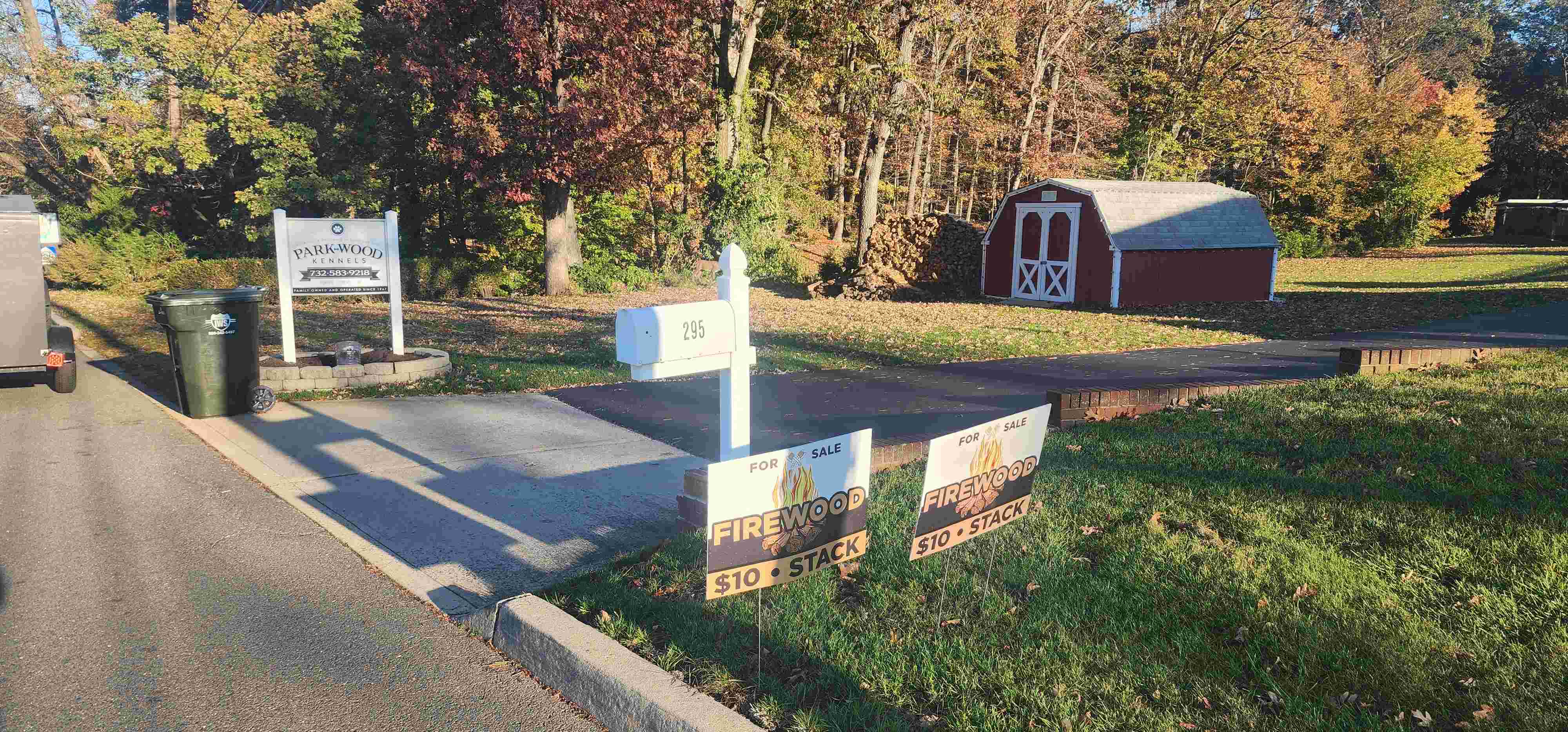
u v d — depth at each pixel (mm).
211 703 4078
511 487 7379
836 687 3979
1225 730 3545
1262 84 50000
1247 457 7137
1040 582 4969
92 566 5672
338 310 22781
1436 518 5504
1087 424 8742
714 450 8609
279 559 5824
